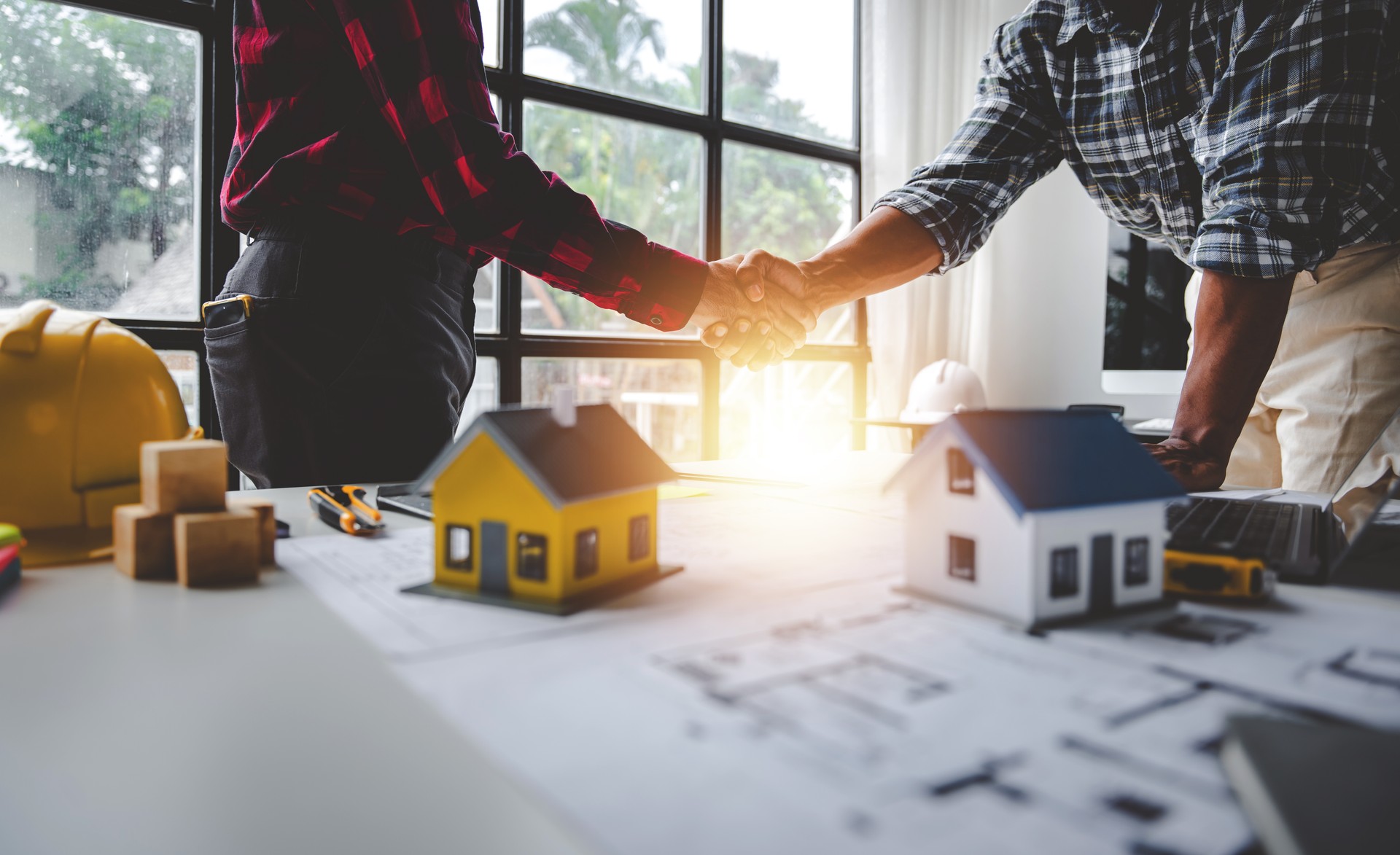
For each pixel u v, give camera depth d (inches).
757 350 40.0
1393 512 24.5
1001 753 8.6
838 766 8.3
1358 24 29.0
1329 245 28.7
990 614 13.7
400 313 36.5
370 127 32.7
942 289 114.0
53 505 18.8
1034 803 7.5
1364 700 10.2
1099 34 39.0
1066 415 14.9
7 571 15.5
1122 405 103.4
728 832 7.0
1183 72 36.7
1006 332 113.1
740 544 19.8
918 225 41.8
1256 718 8.6
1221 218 29.9
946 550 14.5
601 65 92.9
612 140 95.7
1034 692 10.4
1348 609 14.5
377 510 22.9
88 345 19.4
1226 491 28.4
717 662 11.5
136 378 19.8
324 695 10.4
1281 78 30.4
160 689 10.6
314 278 34.6
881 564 17.7
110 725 9.5
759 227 109.0
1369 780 7.3
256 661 11.6
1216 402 29.6
